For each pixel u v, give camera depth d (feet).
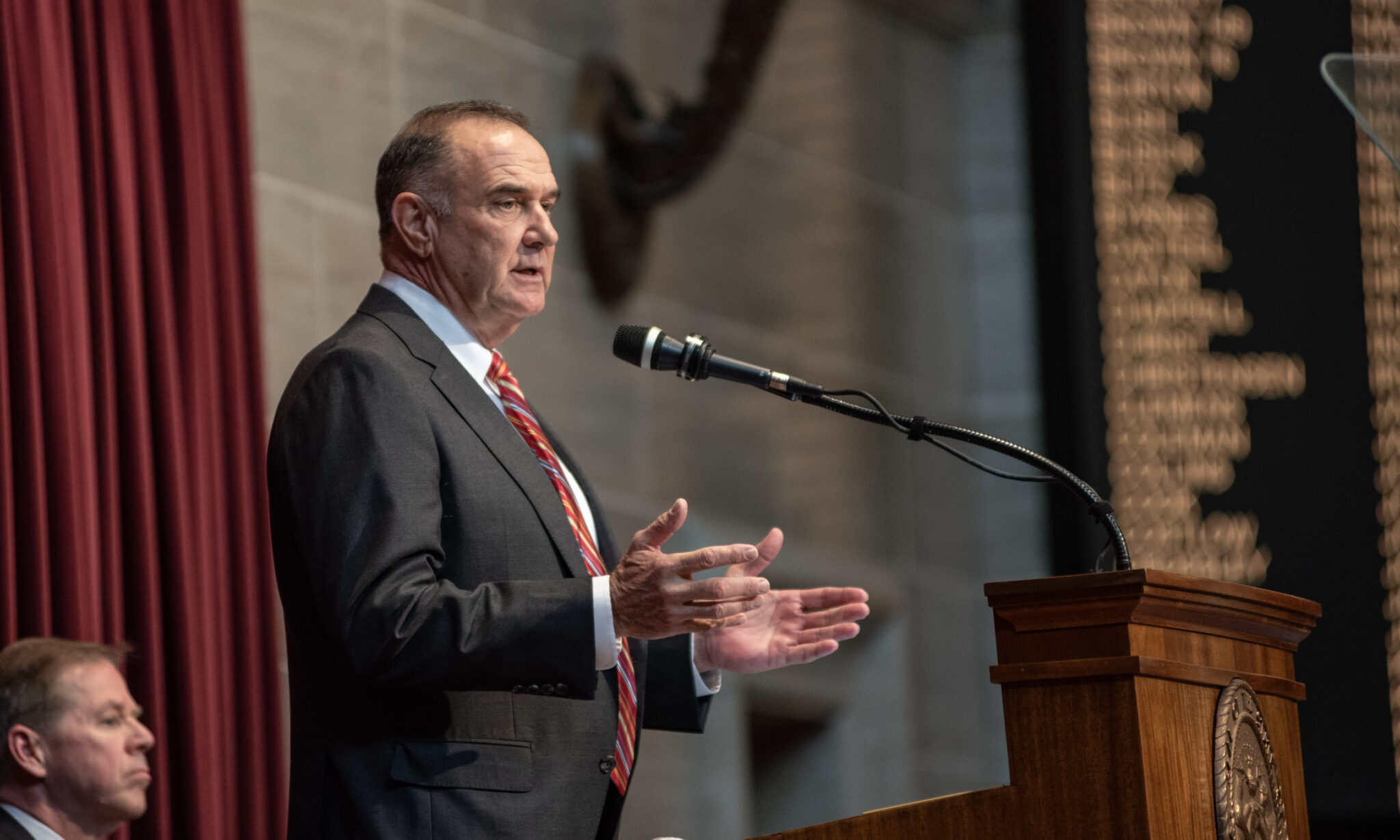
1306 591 54.39
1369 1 56.85
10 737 26.50
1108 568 19.48
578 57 50.57
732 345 54.80
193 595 33.45
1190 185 56.29
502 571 19.81
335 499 18.95
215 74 36.01
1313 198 56.13
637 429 50.90
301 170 40.93
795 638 23.00
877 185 60.80
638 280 51.72
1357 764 53.21
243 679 34.35
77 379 32.07
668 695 22.90
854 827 17.20
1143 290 55.72
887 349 59.98
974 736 59.52
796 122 58.44
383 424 19.40
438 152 21.67
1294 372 55.52
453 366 20.85
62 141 32.58
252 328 35.83
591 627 18.29
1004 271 62.85
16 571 30.68
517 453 20.57
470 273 21.45
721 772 51.65
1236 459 55.16
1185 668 17.01
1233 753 17.17
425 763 18.89
